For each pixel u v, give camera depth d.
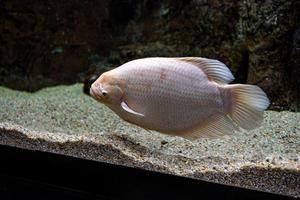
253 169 0.95
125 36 2.24
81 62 2.26
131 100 1.03
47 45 2.24
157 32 2.07
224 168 0.98
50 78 2.24
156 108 1.02
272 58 1.59
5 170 1.22
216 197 0.96
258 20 1.61
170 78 1.00
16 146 1.21
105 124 1.46
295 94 1.55
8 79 2.24
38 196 1.19
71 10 2.22
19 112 1.65
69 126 1.44
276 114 1.49
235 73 1.69
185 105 1.00
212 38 1.78
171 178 0.99
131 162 1.06
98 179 1.09
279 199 0.90
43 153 1.15
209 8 1.78
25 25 2.21
